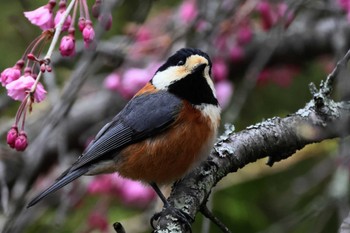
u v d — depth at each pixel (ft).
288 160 36.94
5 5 40.47
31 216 36.52
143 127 26.61
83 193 35.68
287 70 41.98
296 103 42.09
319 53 43.37
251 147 25.29
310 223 36.78
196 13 37.09
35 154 34.96
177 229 22.76
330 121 25.17
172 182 27.07
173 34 35.83
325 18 44.75
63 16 21.89
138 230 35.17
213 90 26.73
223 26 35.60
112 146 27.25
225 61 36.99
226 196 37.29
